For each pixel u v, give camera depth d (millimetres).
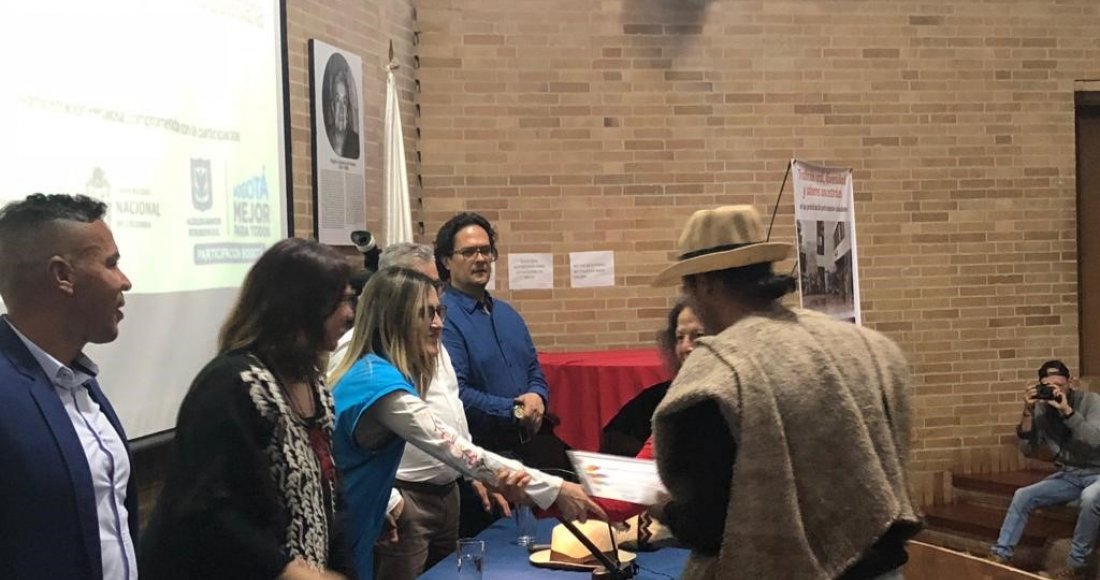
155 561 1723
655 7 5734
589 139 5719
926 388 6070
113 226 2920
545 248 5711
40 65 2631
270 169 3889
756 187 5863
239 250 3637
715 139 5812
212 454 1731
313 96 4352
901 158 5988
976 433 6105
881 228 5996
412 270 2828
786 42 5852
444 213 5637
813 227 4613
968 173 6059
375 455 2568
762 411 1667
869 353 1845
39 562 1664
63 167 2709
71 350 1813
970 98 6027
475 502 3676
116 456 1898
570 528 2451
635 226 5770
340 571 2051
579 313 5738
